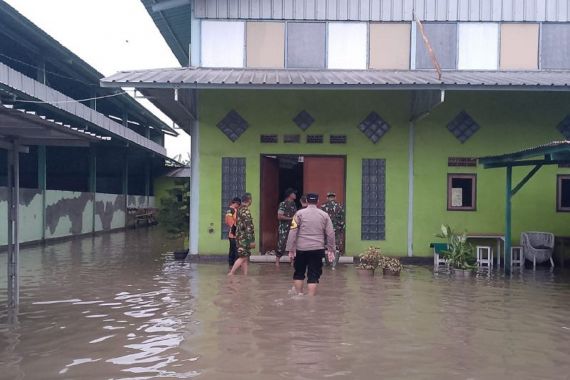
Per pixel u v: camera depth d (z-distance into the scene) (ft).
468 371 16.05
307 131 41.57
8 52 54.29
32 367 16.16
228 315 22.80
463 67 43.78
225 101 41.34
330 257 27.53
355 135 41.57
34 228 55.67
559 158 30.50
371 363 16.66
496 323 21.88
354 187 41.52
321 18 43.55
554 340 19.44
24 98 48.03
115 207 82.33
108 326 20.95
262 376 15.47
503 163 36.86
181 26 50.67
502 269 38.27
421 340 19.21
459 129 41.63
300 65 43.73
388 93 41.55
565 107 41.68
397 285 30.68
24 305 24.97
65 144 25.20
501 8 43.52
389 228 41.57
